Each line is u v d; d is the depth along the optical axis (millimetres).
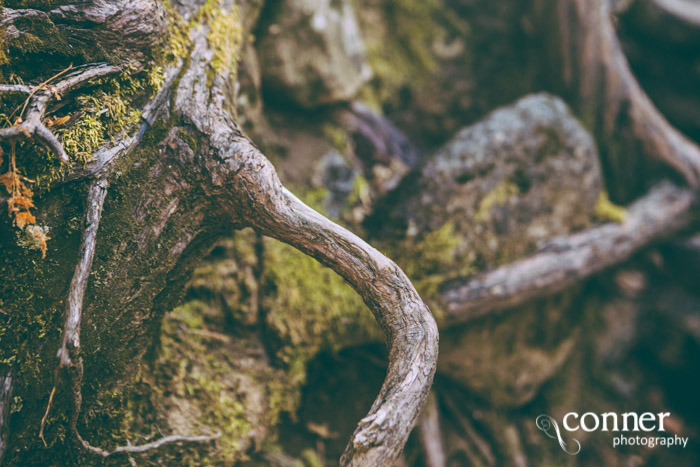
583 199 2883
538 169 2727
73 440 1513
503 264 2652
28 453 1465
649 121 3250
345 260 1480
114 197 1523
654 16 3549
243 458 2006
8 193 1294
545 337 3016
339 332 2416
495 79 3645
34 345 1401
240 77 2287
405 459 2580
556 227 2812
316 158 2795
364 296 1505
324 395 2520
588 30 3197
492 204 2635
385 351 2609
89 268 1412
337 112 3031
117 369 1617
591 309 3504
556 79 3420
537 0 3430
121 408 1695
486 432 2996
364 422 1350
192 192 1612
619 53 3229
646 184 3355
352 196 2746
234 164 1533
